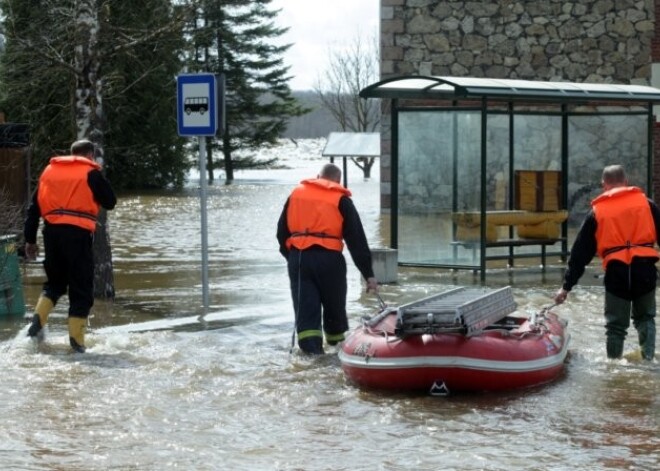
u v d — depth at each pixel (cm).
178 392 884
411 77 1553
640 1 2450
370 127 7456
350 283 1532
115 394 875
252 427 784
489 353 871
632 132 1816
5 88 1808
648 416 815
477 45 2506
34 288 1473
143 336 1111
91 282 1059
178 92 1266
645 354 1004
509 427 785
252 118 5375
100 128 1326
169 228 2464
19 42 1363
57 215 1055
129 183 4050
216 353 1038
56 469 683
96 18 1323
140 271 1658
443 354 866
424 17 2517
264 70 5259
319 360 1007
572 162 1866
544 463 696
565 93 1599
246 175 5541
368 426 788
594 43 2467
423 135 1650
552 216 1675
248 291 1437
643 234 985
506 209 1712
